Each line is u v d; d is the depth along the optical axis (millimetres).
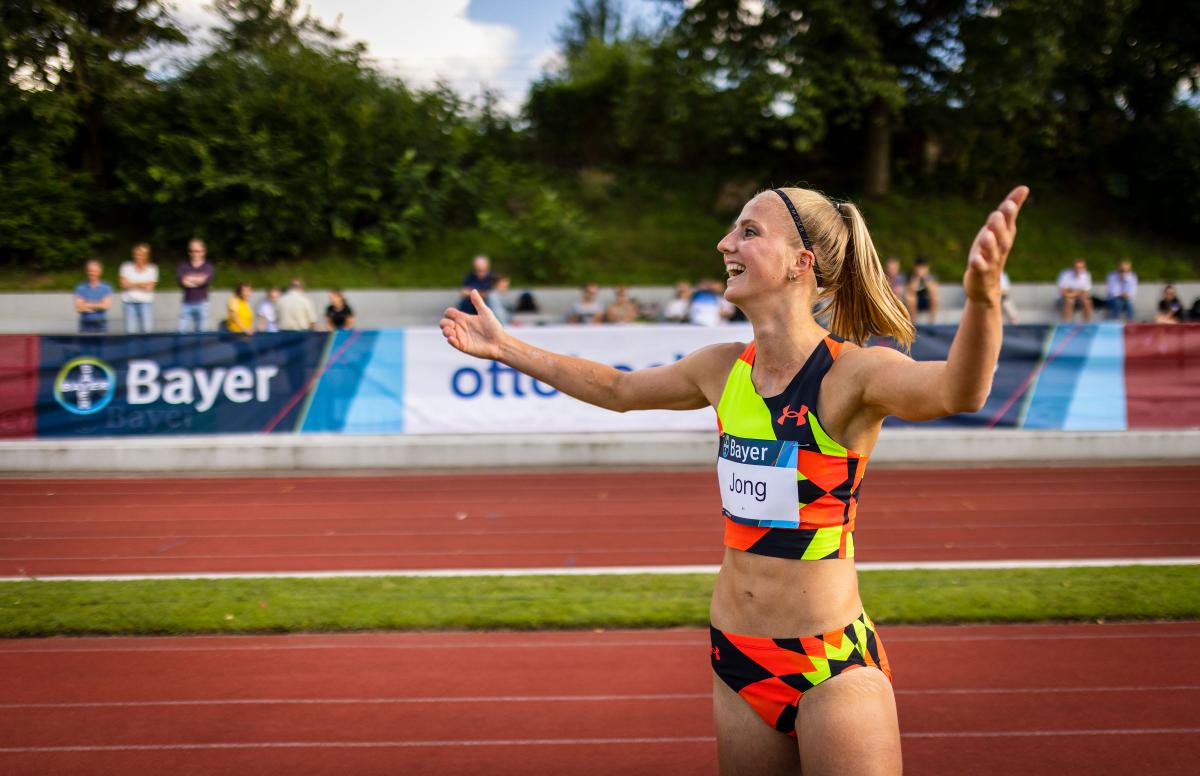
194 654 4602
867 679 1775
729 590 1897
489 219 18578
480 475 9062
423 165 19297
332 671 4398
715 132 19203
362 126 19281
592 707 4016
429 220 19156
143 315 12883
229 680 4312
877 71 17922
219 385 9320
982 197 21484
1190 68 21359
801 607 1794
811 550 1790
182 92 19000
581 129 22938
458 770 3520
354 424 9445
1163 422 9484
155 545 6707
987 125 21500
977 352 1435
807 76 17906
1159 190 21016
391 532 7023
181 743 3744
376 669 4414
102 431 9250
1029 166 22000
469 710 3996
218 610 5113
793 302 1835
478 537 6867
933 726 3824
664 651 4590
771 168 22031
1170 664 4387
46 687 4254
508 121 22969
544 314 15289
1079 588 5383
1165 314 14766
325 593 5445
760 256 1821
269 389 9375
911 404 1598
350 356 9414
